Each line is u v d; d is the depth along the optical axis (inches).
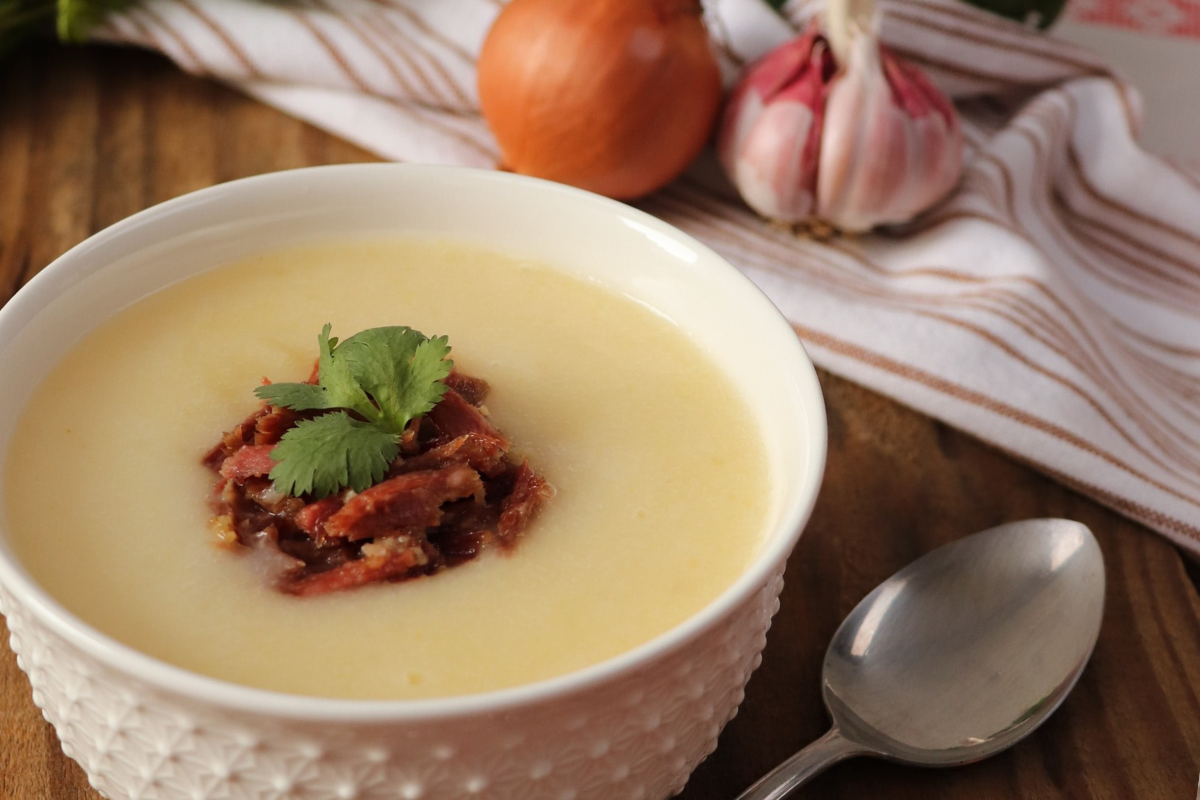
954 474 17.5
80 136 20.9
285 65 20.9
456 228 16.2
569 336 15.5
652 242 15.6
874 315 18.3
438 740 11.7
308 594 13.2
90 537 13.5
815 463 13.2
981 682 15.0
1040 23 22.1
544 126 19.2
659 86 19.0
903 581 15.6
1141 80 22.9
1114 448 17.4
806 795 14.4
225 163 20.6
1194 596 16.4
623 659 11.8
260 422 14.0
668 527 13.9
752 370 14.9
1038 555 15.8
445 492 13.6
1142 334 19.8
